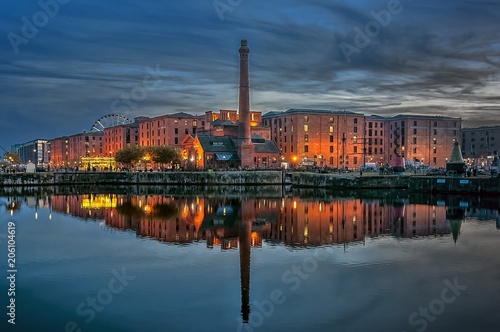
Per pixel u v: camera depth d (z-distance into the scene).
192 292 24.92
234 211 61.31
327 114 162.00
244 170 122.06
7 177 112.50
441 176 90.62
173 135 169.38
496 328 19.91
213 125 151.88
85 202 74.19
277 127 170.75
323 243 38.03
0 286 26.12
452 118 181.62
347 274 28.03
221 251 35.03
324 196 84.75
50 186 114.12
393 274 28.03
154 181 119.62
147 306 22.88
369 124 180.50
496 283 26.06
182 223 50.28
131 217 55.34
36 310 22.47
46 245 37.66
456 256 32.69
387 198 79.38
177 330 20.20
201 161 135.38
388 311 21.94
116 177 121.19
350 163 166.38
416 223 49.03
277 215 56.94
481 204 67.75
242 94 127.94
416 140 175.38
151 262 31.48
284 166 150.38
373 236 41.28
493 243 37.47
